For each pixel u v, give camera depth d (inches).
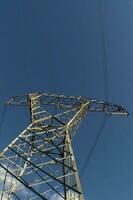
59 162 1047.0
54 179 954.7
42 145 1208.8
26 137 1214.9
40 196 893.2
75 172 992.2
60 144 1223.5
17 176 1057.5
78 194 904.9
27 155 1151.0
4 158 1075.3
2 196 1004.6
